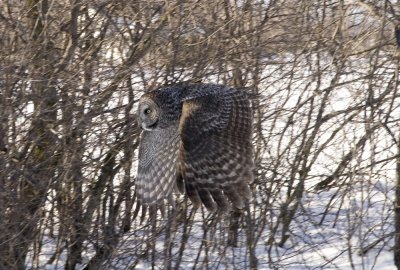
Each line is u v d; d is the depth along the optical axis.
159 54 32.19
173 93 18.55
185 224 32.94
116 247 32.53
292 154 36.50
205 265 33.59
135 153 33.50
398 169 34.69
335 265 33.69
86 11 32.72
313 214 37.94
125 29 32.44
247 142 17.81
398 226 34.97
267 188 34.41
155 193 18.12
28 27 31.77
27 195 31.31
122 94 31.97
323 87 36.38
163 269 32.75
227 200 17.48
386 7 32.12
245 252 36.03
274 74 34.66
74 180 31.86
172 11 32.16
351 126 36.03
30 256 35.16
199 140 17.80
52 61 30.72
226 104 18.14
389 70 34.53
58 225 33.50
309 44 33.88
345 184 34.09
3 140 29.89
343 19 33.62
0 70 29.08
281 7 34.03
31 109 31.70
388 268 36.22
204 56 32.41
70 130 30.69
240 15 32.72
